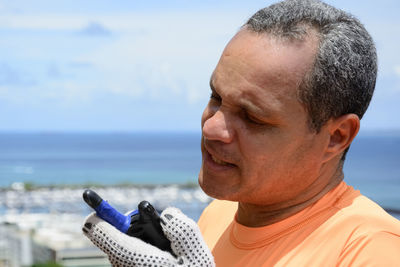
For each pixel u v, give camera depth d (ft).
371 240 5.13
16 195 238.07
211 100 5.74
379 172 319.47
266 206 5.78
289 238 5.61
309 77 5.13
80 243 57.16
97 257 50.47
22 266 59.41
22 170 480.23
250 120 5.28
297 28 5.21
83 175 407.23
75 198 224.74
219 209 7.20
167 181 339.77
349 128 5.40
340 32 5.26
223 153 5.35
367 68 5.40
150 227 5.55
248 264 5.75
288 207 5.68
